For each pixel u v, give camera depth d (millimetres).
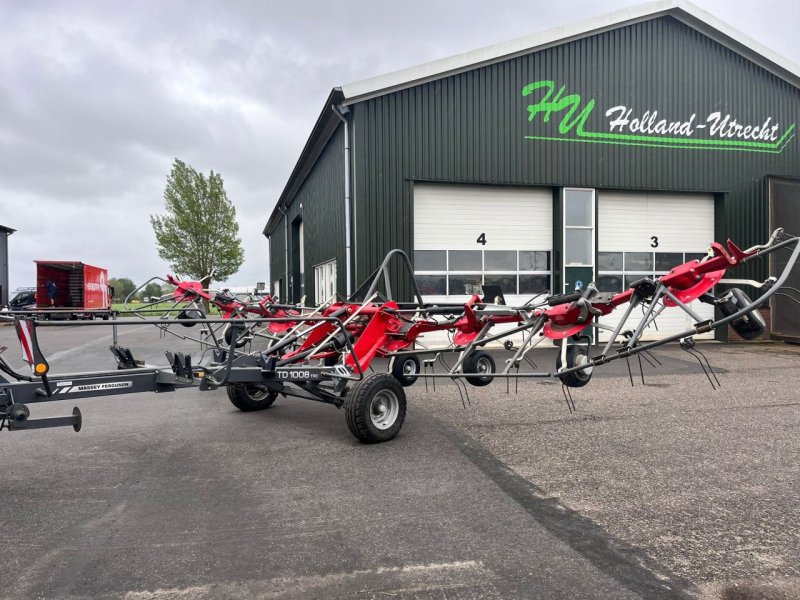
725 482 4422
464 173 13297
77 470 4840
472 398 7684
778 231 4254
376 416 5609
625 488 4305
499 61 13430
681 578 2994
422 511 3887
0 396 3990
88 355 13102
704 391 8133
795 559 3199
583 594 2836
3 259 35219
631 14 14172
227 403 7727
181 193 42969
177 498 4168
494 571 3068
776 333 14953
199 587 2934
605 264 14914
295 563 3176
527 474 4625
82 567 3156
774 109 15625
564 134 14039
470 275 13805
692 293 4293
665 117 14758
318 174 18000
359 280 12602
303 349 6523
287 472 4719
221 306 8312
